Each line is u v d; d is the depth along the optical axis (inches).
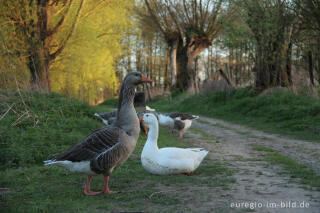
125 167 268.1
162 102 1316.4
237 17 800.9
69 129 390.9
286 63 738.2
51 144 316.2
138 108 567.2
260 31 718.5
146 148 237.3
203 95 1042.1
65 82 824.9
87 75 878.4
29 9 647.8
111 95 2028.8
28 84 506.3
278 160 298.8
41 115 405.4
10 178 225.6
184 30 1376.7
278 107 651.5
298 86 717.9
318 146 384.2
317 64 628.1
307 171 249.0
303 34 648.4
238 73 1202.0
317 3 534.0
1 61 484.4
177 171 232.8
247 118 676.1
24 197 184.2
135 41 1182.9
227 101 893.2
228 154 344.5
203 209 156.9
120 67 2138.3
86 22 797.2
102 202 171.0
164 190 194.1
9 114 399.5
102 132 178.5
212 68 1849.2
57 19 759.7
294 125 524.4
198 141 446.9
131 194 185.3
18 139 312.3
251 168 267.3
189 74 1414.9
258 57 798.5
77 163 176.9
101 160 174.7
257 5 692.1
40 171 248.1
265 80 816.3
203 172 252.1
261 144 416.5
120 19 900.6
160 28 1363.2
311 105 601.3
